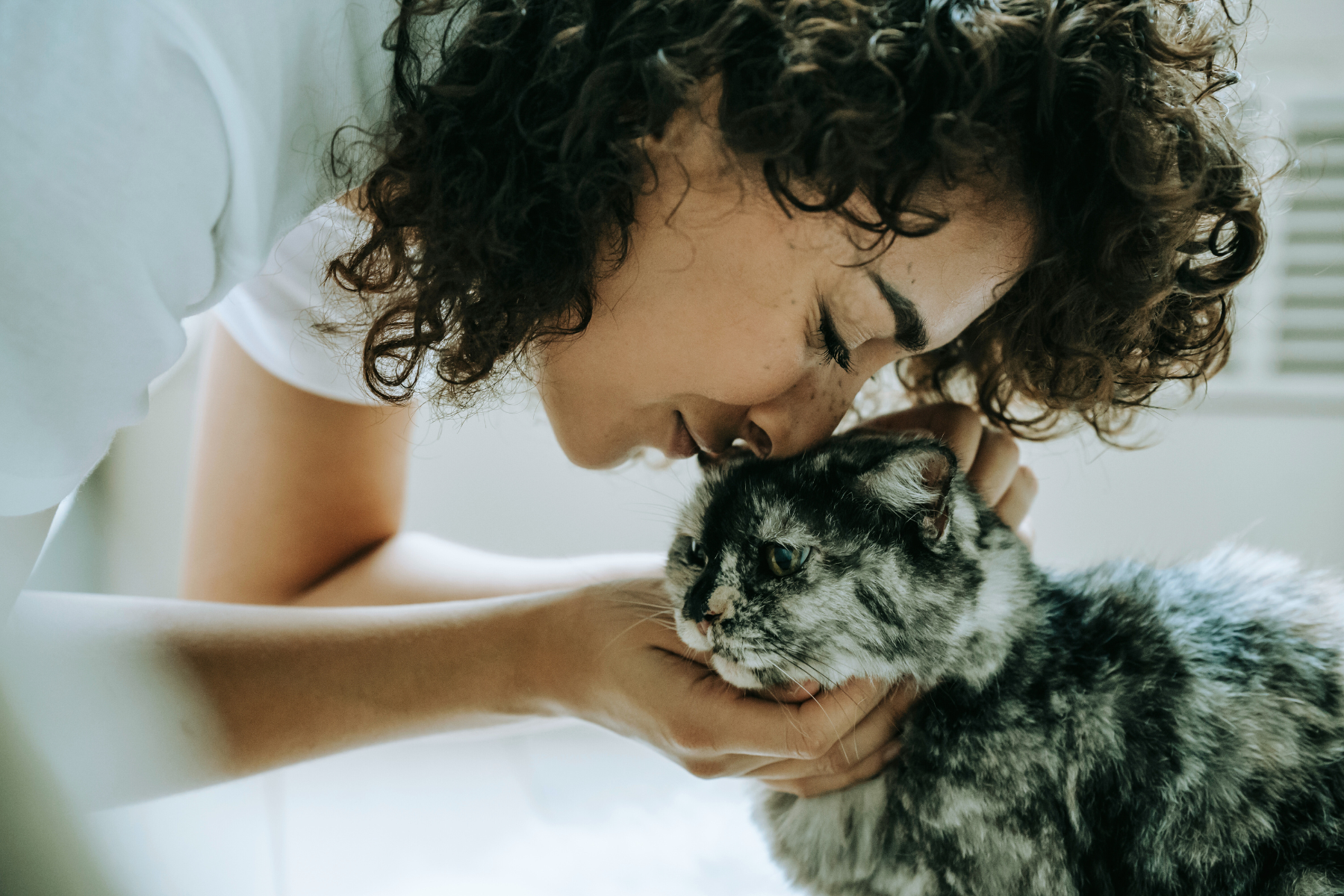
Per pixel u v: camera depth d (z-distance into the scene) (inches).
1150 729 46.3
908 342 38.7
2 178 29.2
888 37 31.6
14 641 37.0
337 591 56.6
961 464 52.7
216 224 34.8
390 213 37.2
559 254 35.9
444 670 44.4
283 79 33.5
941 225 33.0
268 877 72.8
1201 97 37.6
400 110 36.0
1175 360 45.9
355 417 56.4
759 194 33.5
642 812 86.3
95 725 36.6
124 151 30.5
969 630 48.3
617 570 58.7
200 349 94.2
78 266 30.6
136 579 105.7
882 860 48.8
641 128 33.1
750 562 47.6
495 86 34.5
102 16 29.5
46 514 36.5
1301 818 44.9
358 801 89.2
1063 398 46.8
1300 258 103.8
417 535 62.5
